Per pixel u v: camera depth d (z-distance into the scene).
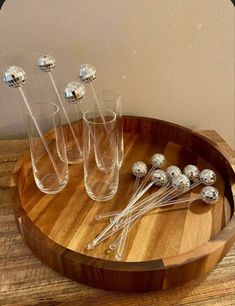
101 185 0.47
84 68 0.49
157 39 0.57
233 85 0.66
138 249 0.39
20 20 0.51
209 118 0.70
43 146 0.48
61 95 0.58
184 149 0.58
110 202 0.46
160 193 0.48
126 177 0.51
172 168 0.49
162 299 0.36
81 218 0.43
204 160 0.55
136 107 0.64
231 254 0.41
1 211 0.46
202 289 0.37
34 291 0.36
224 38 0.59
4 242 0.42
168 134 0.59
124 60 0.58
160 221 0.43
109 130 0.46
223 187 0.49
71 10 0.52
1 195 0.49
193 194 0.48
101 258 0.37
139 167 0.50
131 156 0.56
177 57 0.60
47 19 0.52
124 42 0.56
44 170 0.49
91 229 0.42
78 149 0.56
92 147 0.46
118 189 0.49
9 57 0.54
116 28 0.55
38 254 0.38
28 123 0.45
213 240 0.37
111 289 0.36
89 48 0.56
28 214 0.44
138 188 0.49
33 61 0.55
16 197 0.42
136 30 0.55
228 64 0.63
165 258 0.35
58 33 0.54
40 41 0.54
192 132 0.56
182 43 0.58
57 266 0.37
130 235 0.41
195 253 0.35
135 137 0.61
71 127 0.55
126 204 0.46
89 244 0.39
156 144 0.59
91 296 0.36
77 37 0.54
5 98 0.58
